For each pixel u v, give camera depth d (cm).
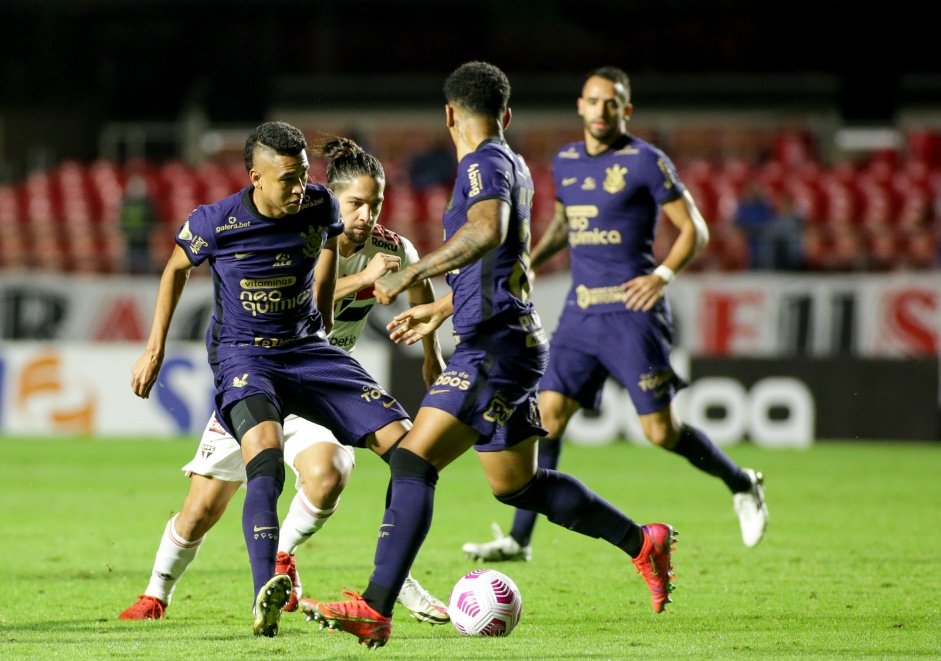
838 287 5669
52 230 7094
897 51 8838
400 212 6938
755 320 5709
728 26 9006
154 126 9188
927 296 5609
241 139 9094
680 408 5453
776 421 5409
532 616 1983
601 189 2506
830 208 6856
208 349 1886
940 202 6738
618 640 1759
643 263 2528
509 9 9144
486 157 1658
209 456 1902
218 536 2989
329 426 1869
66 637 1769
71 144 9150
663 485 4025
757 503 2588
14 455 4894
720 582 2317
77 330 6053
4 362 5778
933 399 5353
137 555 2666
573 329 2550
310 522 1939
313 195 1831
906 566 2511
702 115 8712
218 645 1695
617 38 9088
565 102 8731
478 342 1697
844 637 1786
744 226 6359
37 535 2962
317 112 8975
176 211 7181
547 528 3105
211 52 9144
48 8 8994
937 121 8794
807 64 8931
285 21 9200
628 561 2577
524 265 1723
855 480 4156
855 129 8831
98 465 4572
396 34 9244
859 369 5394
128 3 9056
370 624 1584
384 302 1600
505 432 1753
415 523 1627
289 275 1822
